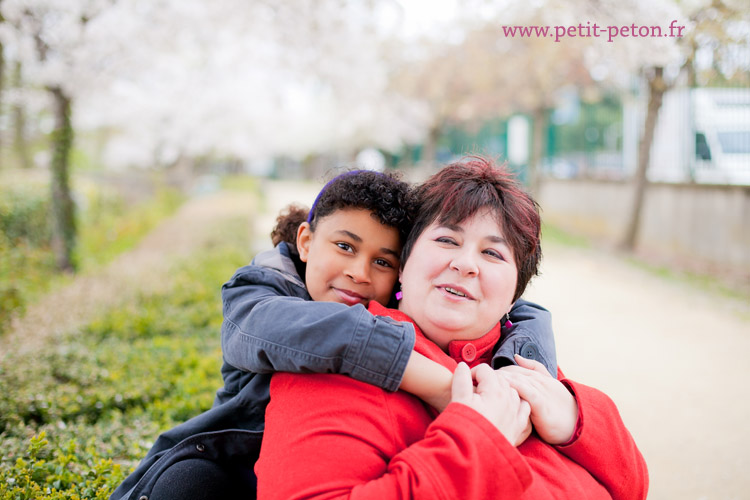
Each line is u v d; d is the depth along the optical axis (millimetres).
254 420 1530
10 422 3008
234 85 14844
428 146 20984
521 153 20750
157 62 9664
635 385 4672
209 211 16094
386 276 1544
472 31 11977
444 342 1457
